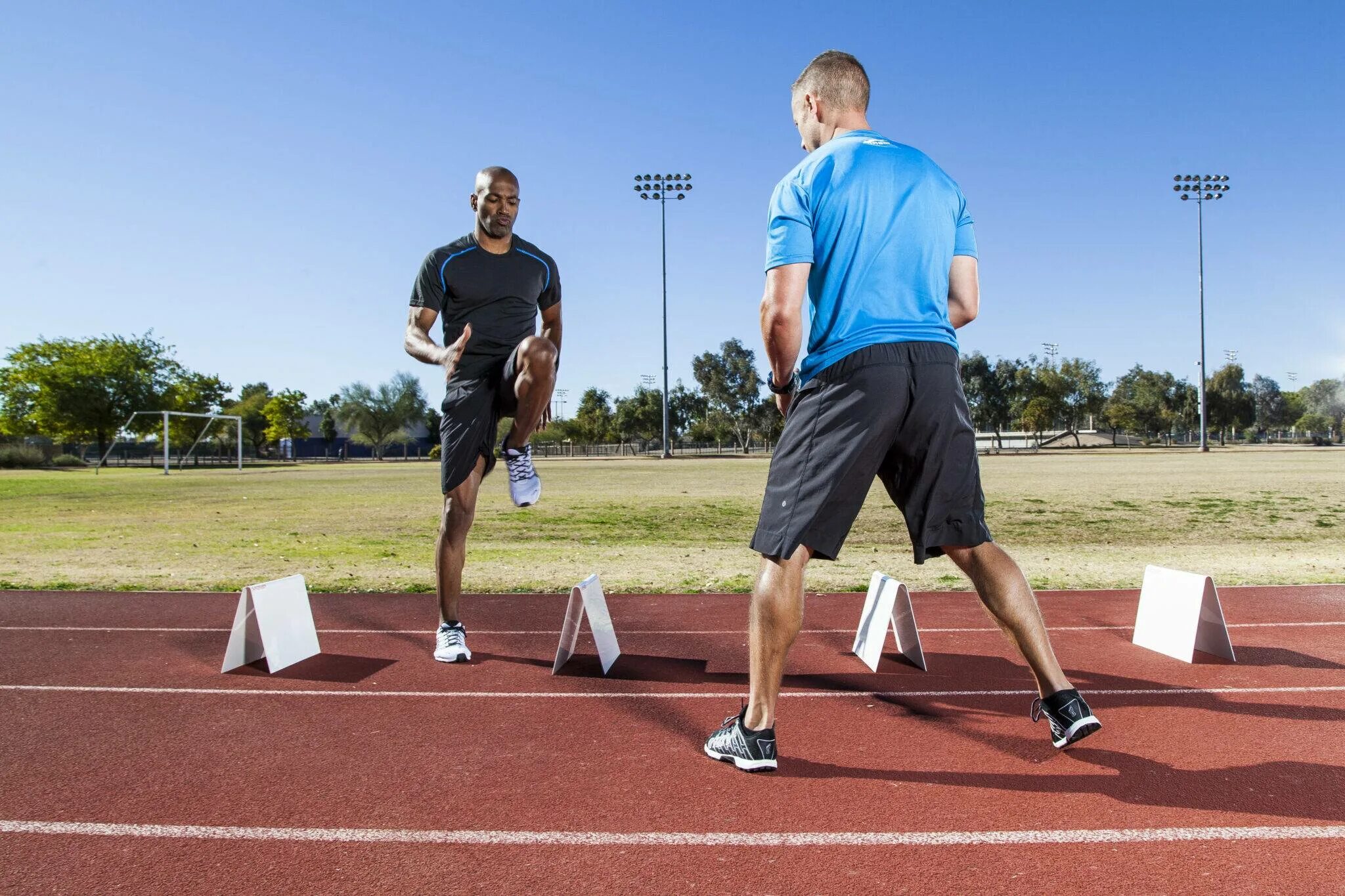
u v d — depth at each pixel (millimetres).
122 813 2299
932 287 2617
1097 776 2547
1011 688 3609
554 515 13664
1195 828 2164
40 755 2779
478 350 4074
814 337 2639
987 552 2711
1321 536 10211
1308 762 2650
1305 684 3596
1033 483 20531
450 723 3143
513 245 4152
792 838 2121
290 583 4172
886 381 2490
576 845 2088
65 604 5719
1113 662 4023
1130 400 95062
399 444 94500
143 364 59531
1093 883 1873
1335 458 38031
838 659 4160
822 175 2580
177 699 3465
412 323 4039
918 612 5402
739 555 8680
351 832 2168
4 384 57281
